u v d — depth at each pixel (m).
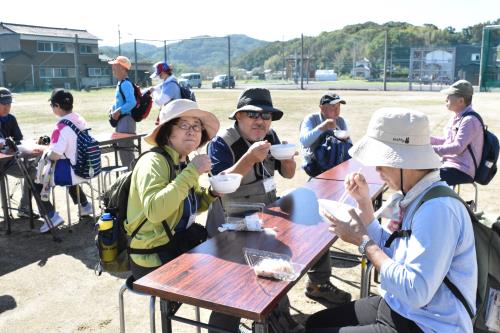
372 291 3.89
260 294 1.85
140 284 1.96
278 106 20.84
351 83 50.84
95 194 6.82
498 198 6.54
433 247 1.67
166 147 2.59
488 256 1.84
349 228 1.94
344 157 4.66
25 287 4.06
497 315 1.85
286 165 3.46
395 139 1.89
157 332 3.31
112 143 6.49
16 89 45.31
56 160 5.07
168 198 2.28
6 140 4.98
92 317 3.56
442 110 18.17
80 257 4.68
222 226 2.64
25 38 50.38
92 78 55.00
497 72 31.91
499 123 13.62
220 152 3.19
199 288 1.91
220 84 45.06
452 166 4.73
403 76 49.47
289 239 2.43
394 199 2.11
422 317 1.83
